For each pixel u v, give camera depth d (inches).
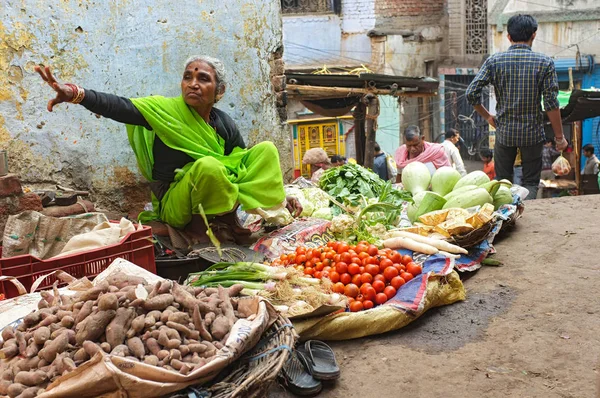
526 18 264.5
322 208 215.9
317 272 159.5
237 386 102.1
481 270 187.3
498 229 204.4
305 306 140.7
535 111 266.8
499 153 280.4
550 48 758.5
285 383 126.5
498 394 121.9
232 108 238.4
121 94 205.9
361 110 454.9
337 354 139.6
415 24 855.1
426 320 154.8
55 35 187.6
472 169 840.9
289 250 182.5
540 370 129.5
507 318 153.6
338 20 832.9
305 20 821.9
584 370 128.2
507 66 265.1
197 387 101.3
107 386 95.0
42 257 156.6
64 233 160.2
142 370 96.3
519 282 175.6
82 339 102.0
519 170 636.7
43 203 173.0
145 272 136.1
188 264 170.6
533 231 223.0
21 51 180.7
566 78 760.3
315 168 400.2
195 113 182.9
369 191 227.9
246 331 109.2
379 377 129.7
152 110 173.6
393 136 864.3
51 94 187.9
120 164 206.5
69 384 95.0
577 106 401.7
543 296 165.0
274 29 251.8
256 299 117.8
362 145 477.7
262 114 249.6
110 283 117.3
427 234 190.1
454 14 864.9
